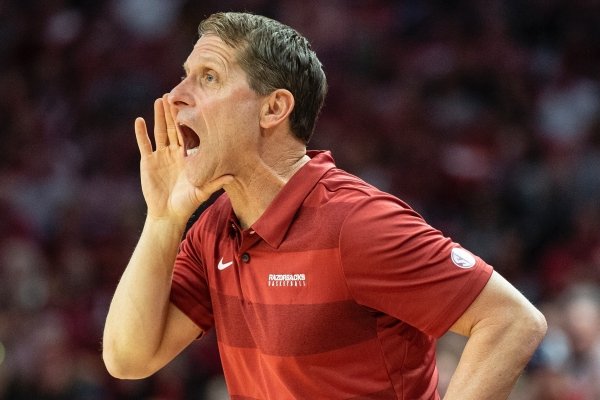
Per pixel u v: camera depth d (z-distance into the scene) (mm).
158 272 9727
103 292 32719
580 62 44375
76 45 43281
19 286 31328
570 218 36000
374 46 43000
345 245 8773
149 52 42812
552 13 45688
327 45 42688
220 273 9688
